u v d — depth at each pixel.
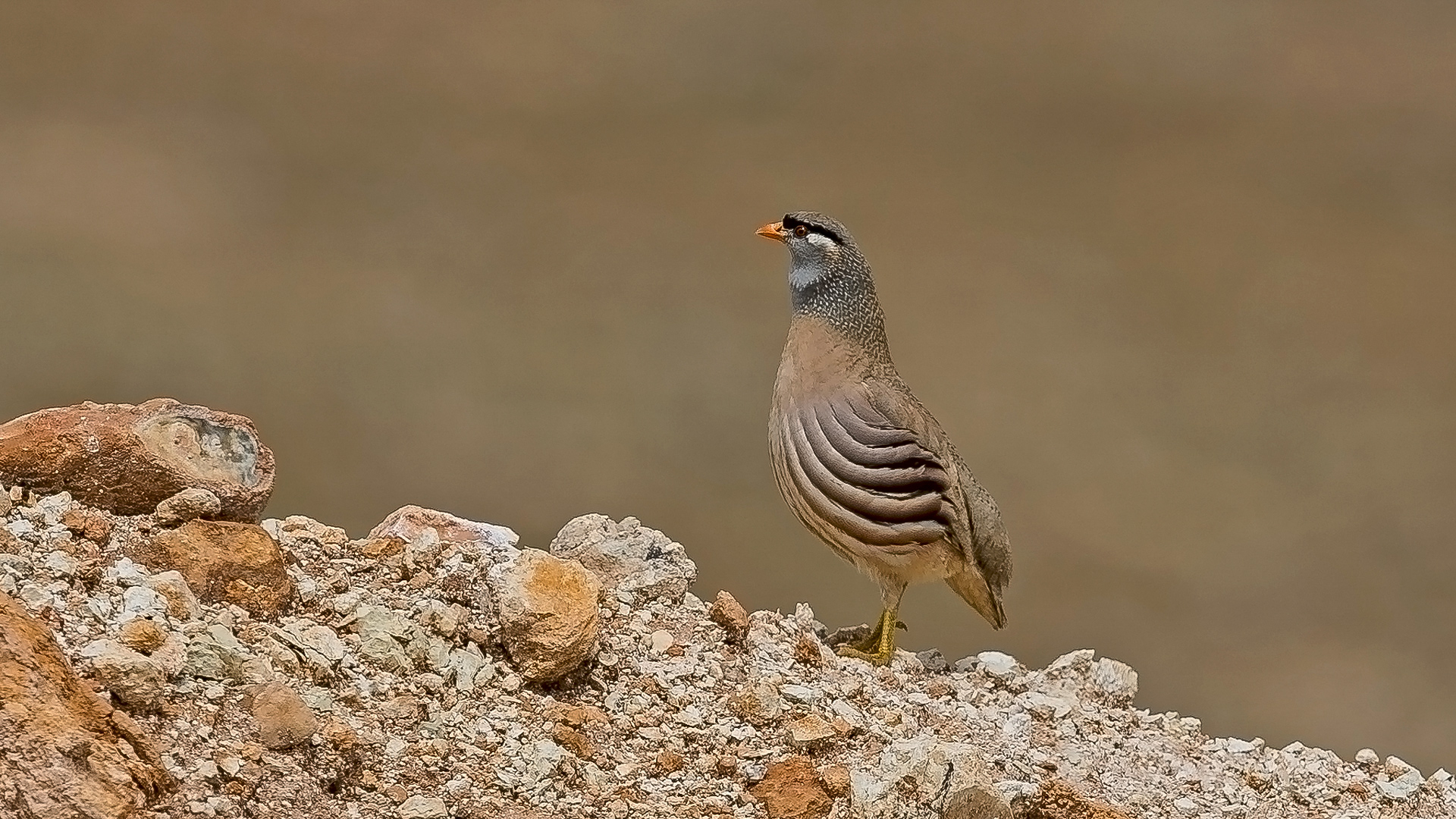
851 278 16.39
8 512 11.83
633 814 11.50
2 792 9.18
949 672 15.98
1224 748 15.52
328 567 13.17
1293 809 14.52
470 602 13.10
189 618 11.38
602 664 13.12
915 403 16.39
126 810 9.39
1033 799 12.67
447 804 10.89
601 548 14.80
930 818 11.88
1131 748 14.98
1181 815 13.79
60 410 12.48
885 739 12.96
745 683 13.60
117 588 11.33
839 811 12.06
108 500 12.27
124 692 10.27
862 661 15.40
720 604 14.51
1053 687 15.96
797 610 15.78
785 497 16.58
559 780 11.57
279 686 10.84
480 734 11.78
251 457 12.81
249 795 10.14
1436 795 15.35
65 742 9.41
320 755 10.67
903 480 15.65
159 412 12.53
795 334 16.52
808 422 16.08
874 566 16.11
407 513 14.06
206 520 12.34
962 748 12.16
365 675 11.95
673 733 12.65
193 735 10.36
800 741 12.65
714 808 11.83
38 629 9.95
